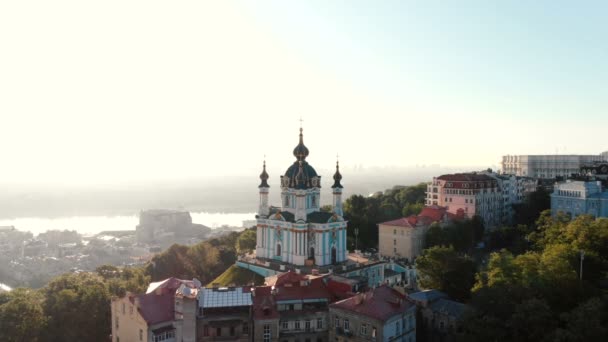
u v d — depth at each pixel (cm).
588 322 8462
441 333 10769
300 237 16125
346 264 16275
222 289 10838
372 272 16500
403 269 17688
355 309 10219
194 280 11588
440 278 13050
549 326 8969
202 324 10212
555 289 10488
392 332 9956
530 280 10619
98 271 17362
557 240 14888
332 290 11725
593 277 12050
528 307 9019
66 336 12388
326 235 16250
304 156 17175
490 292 9819
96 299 12975
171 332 10350
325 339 10831
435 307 11031
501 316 9519
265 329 10281
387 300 10500
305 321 10750
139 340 10331
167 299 10869
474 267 13488
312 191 16850
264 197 17700
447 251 13250
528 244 17938
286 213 16812
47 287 14338
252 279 16238
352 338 10225
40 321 11988
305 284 11412
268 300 10544
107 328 12988
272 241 17200
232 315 10388
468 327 9438
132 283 15012
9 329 11438
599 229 13888
